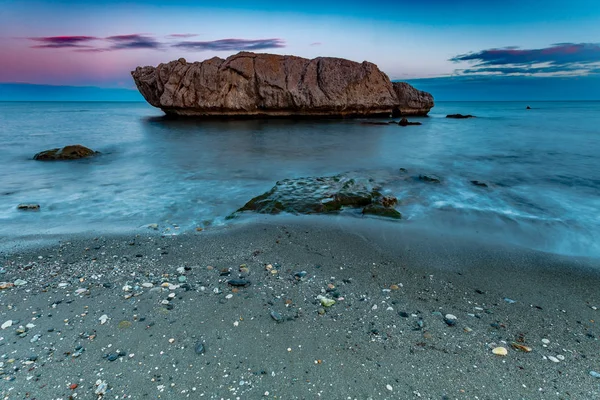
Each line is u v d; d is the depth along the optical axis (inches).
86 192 387.2
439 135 966.4
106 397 116.5
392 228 275.9
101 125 1278.3
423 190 389.4
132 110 3058.6
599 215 312.3
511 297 180.4
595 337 148.6
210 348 140.1
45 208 330.6
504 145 776.3
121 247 240.2
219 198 366.3
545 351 139.7
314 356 136.3
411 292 183.9
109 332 148.9
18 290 181.6
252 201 333.4
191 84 1332.4
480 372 128.6
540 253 233.9
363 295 180.2
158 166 538.6
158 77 1413.6
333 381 124.2
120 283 190.1
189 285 188.4
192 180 447.2
